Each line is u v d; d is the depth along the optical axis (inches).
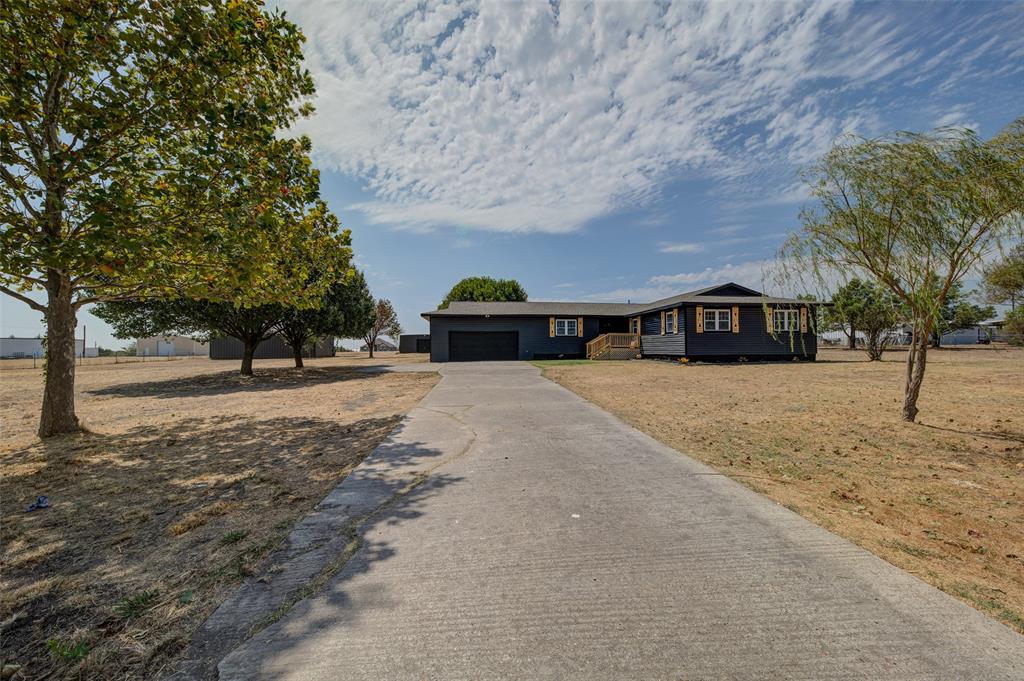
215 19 235.9
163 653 79.7
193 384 647.8
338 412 355.6
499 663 75.8
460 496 158.1
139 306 658.8
